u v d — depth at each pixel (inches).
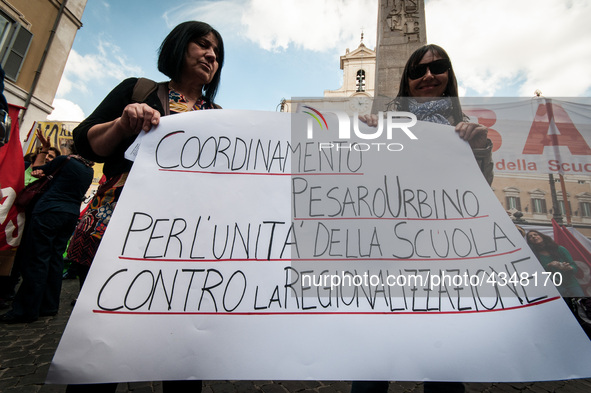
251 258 34.9
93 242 41.8
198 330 30.7
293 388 57.6
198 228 35.7
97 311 29.9
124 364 28.4
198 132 41.3
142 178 37.1
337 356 30.1
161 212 35.8
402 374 29.5
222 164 40.0
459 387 39.5
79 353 28.0
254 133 42.8
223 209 37.3
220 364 29.3
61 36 394.3
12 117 93.4
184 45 43.8
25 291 83.7
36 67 368.8
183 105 44.9
